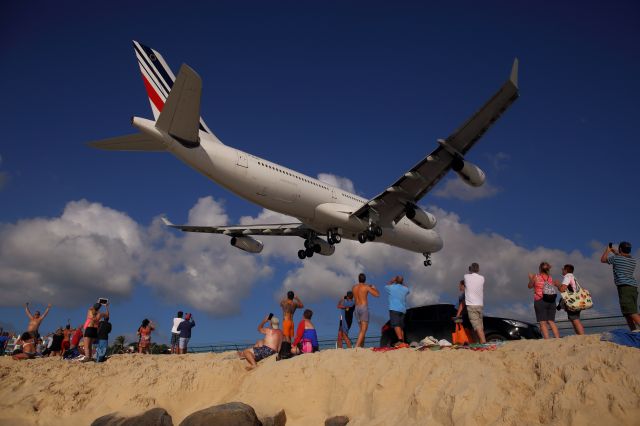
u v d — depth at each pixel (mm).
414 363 8117
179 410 10633
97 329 14875
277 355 10578
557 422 5918
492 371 7090
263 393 9594
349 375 8891
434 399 7227
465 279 10000
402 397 7887
